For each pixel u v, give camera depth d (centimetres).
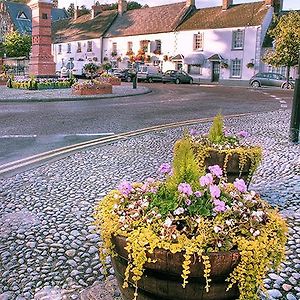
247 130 1123
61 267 377
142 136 1027
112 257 262
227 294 242
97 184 627
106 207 279
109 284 345
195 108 1727
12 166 735
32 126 1211
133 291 254
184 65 4625
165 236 237
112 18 5625
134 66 4853
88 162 760
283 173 689
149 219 252
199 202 260
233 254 233
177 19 4800
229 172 507
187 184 258
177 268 234
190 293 239
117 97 2230
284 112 1577
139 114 1496
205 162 504
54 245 419
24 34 6731
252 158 509
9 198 560
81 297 329
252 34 4116
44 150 874
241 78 4228
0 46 6406
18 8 7725
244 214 259
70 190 596
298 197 568
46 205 533
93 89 2269
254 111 1655
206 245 236
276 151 856
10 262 386
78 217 492
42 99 1967
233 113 1572
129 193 285
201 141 537
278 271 338
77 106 1756
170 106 1792
